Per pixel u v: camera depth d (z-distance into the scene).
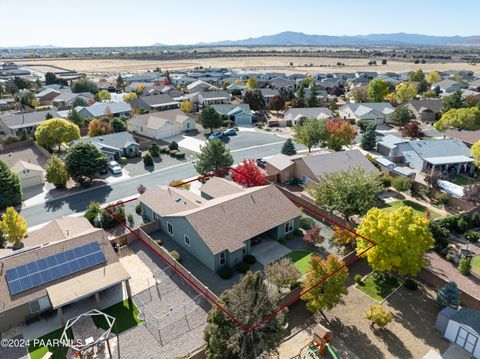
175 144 71.69
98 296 29.02
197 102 116.38
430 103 101.88
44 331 27.39
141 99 109.31
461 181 56.41
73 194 52.03
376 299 30.84
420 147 61.41
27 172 54.38
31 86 151.25
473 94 110.69
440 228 39.09
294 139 72.31
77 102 109.19
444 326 26.92
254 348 22.25
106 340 24.62
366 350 25.70
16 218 38.09
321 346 24.97
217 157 54.22
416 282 32.84
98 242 33.12
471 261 36.03
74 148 53.75
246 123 96.19
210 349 22.91
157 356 25.12
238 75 182.50
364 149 73.00
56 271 29.78
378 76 174.38
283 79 152.75
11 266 29.58
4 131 85.00
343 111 101.88
